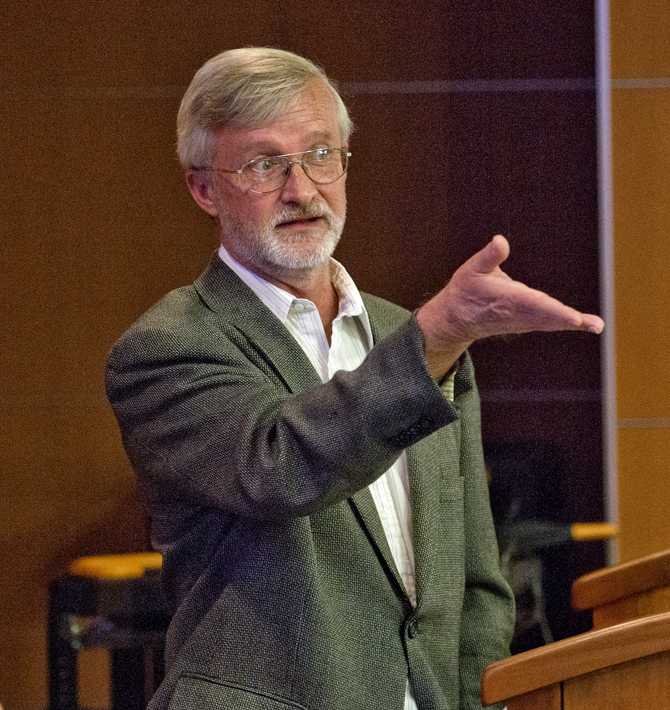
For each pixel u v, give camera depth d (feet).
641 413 41.73
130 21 41.86
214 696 18.69
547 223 42.75
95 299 42.32
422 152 42.52
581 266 42.86
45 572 42.39
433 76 42.42
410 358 16.26
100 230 42.24
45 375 42.39
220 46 41.88
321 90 20.86
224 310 20.51
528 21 42.42
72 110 41.98
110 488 42.50
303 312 21.16
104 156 42.11
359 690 19.11
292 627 18.85
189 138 21.20
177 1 41.88
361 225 42.55
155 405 19.30
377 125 42.45
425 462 21.20
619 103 40.98
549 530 40.73
